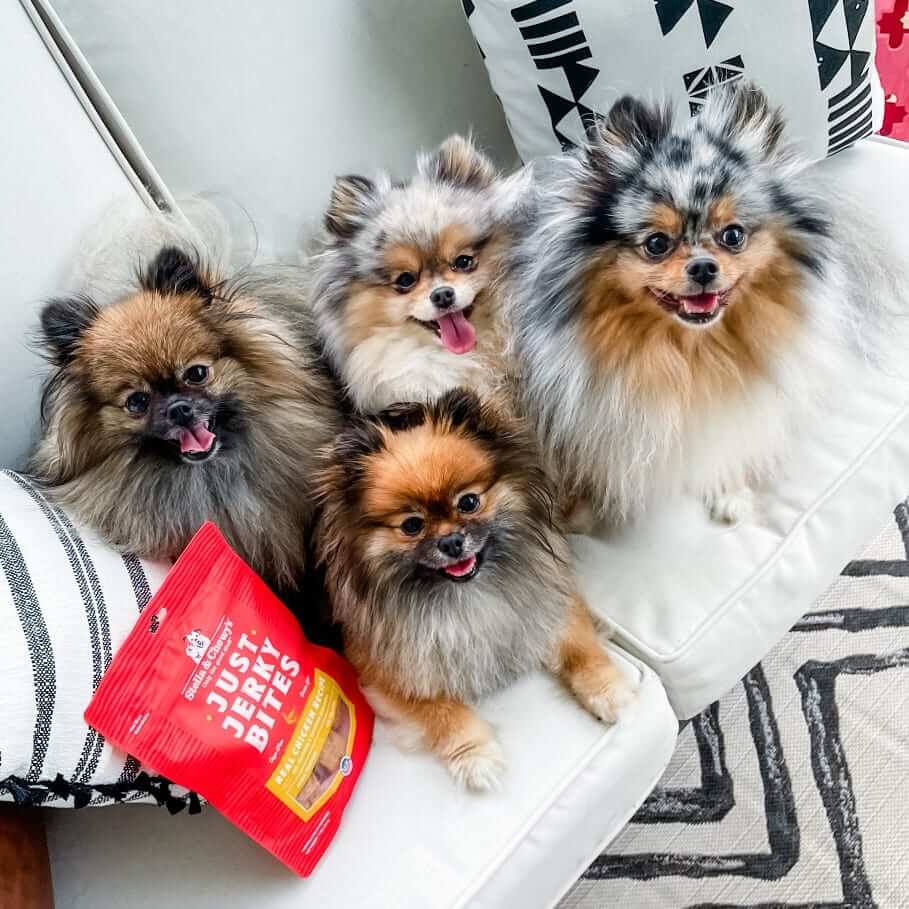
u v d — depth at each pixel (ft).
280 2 4.60
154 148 4.68
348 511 3.58
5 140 3.82
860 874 4.58
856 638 5.57
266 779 3.19
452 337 4.29
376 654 3.71
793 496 4.25
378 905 3.16
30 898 3.12
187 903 3.31
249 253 4.90
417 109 5.29
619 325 3.87
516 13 4.51
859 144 5.71
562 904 4.68
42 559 3.14
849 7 4.70
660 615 3.94
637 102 3.85
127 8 4.29
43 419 3.76
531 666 3.80
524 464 3.76
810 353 4.06
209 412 3.65
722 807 4.93
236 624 3.33
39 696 2.81
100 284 4.01
